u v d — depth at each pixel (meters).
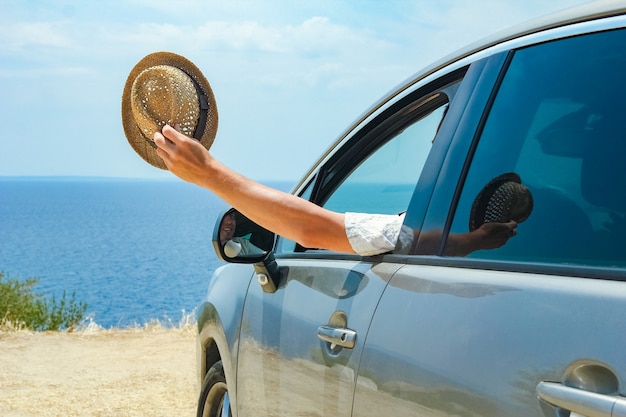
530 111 2.02
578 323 1.57
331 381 2.40
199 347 4.13
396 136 2.79
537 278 1.76
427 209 2.23
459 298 1.92
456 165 2.19
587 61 1.91
